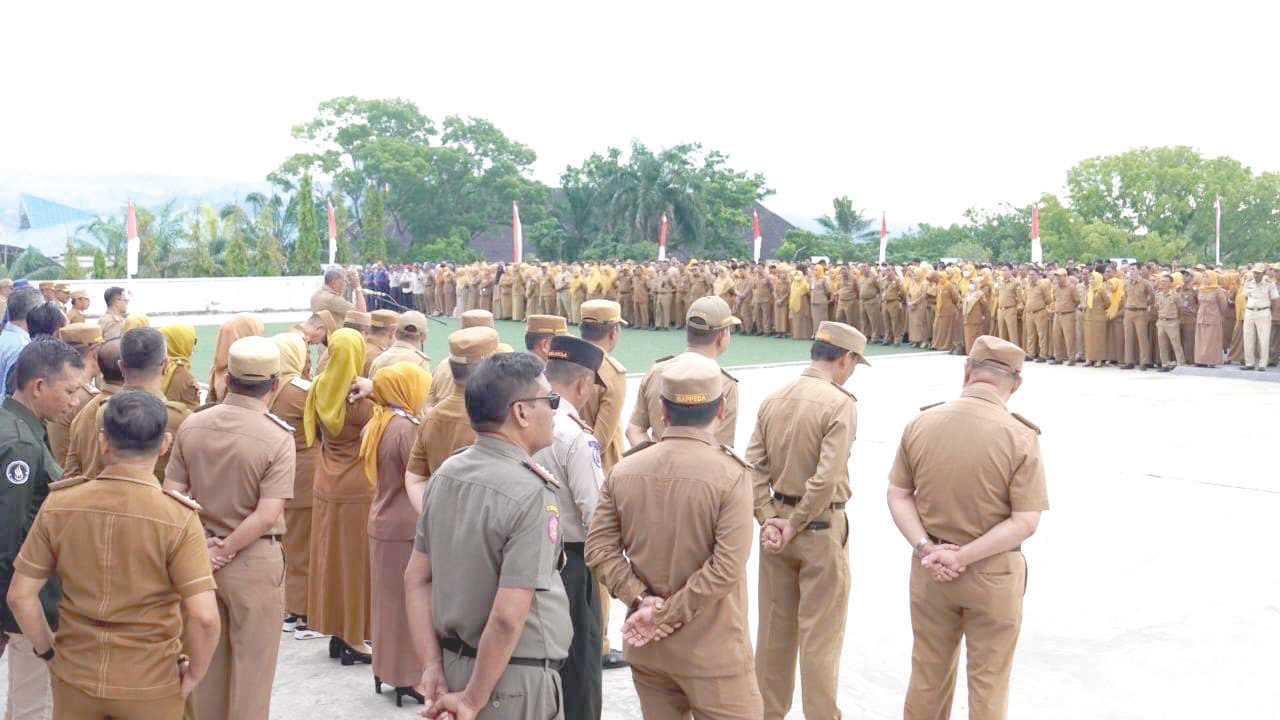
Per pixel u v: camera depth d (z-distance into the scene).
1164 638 6.72
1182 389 18.77
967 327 24.38
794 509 4.95
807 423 4.98
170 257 46.12
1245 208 86.69
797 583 5.17
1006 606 4.47
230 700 4.87
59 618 3.60
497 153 76.38
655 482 3.79
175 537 3.59
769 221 81.88
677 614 3.69
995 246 79.25
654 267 31.81
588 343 4.67
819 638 5.04
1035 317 23.42
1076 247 77.56
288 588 6.75
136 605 3.56
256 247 46.88
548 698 3.45
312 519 6.34
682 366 3.85
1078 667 6.27
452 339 4.85
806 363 22.56
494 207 75.19
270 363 4.88
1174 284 21.69
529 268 34.62
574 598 4.46
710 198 65.12
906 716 4.77
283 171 76.94
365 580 6.14
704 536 3.73
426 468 4.90
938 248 79.06
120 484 3.57
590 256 57.19
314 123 77.38
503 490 3.29
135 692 3.57
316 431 6.58
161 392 4.97
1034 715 5.63
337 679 6.07
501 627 3.19
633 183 59.25
